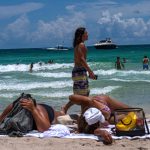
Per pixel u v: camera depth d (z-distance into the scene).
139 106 13.68
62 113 8.74
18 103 7.75
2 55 95.31
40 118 7.68
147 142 6.81
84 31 8.48
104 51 104.44
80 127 7.62
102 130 6.98
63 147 6.50
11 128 7.50
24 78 27.69
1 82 24.56
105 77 27.36
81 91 8.55
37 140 6.96
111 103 8.35
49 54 93.38
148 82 22.28
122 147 6.51
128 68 36.72
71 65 41.84
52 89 19.89
